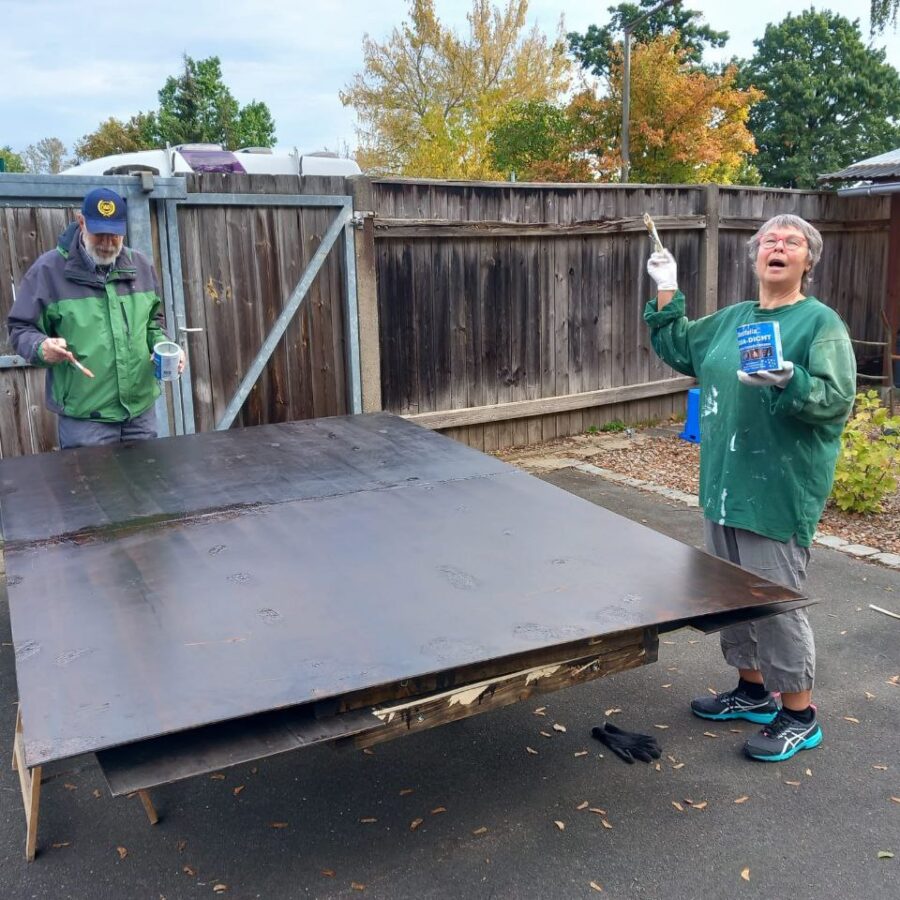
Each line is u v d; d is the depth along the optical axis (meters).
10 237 4.57
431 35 28.89
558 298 6.85
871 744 2.75
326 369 5.75
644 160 24.61
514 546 2.38
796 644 2.56
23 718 1.51
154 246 4.98
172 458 3.31
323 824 2.38
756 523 2.49
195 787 2.56
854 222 8.80
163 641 1.80
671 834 2.32
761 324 2.21
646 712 3.00
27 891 2.12
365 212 5.61
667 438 7.17
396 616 1.93
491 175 26.95
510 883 2.13
